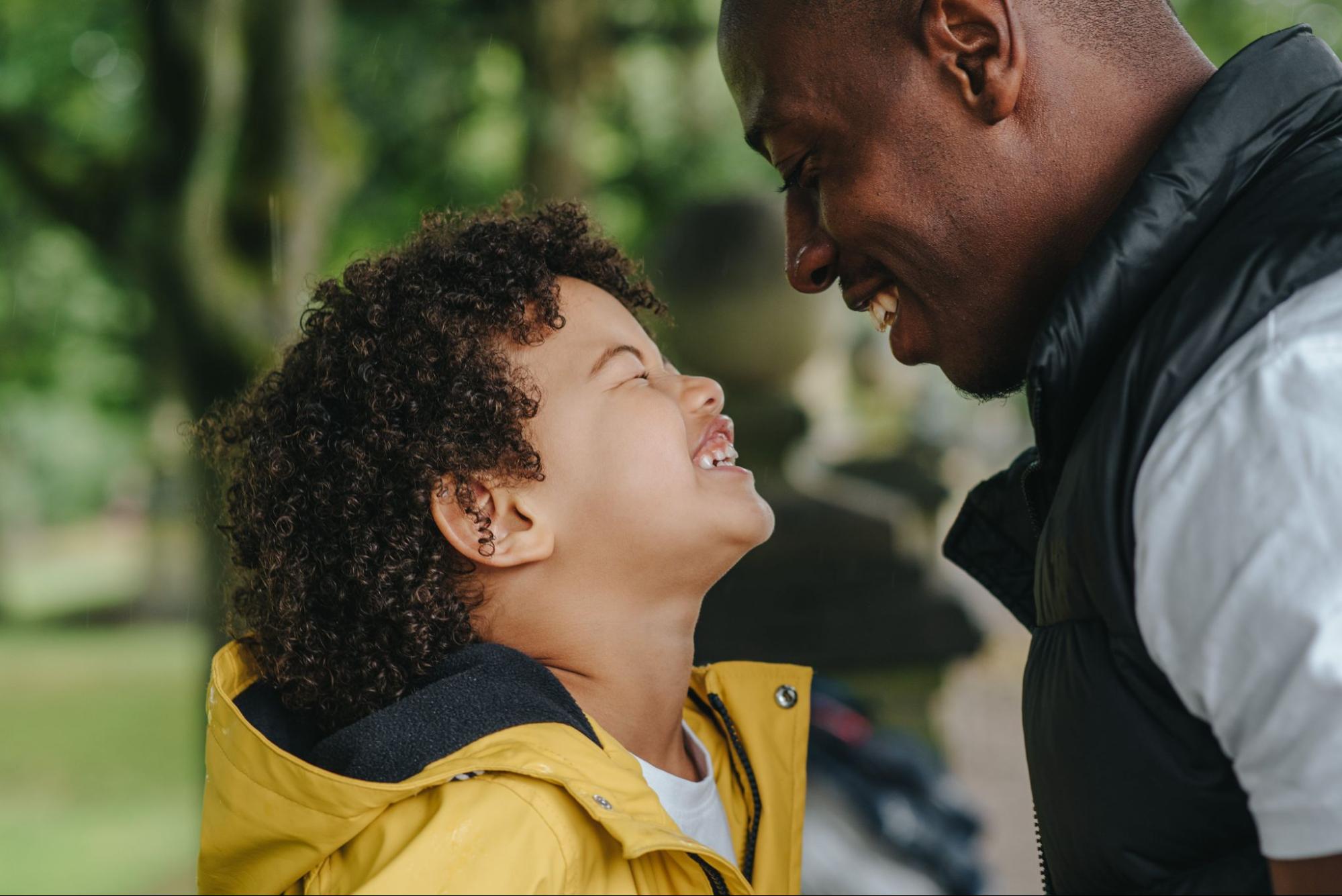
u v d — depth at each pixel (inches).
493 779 52.7
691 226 176.9
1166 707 43.1
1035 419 48.7
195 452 92.7
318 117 207.6
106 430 946.1
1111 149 52.0
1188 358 43.1
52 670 527.5
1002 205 53.1
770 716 70.2
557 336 65.1
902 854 127.4
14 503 987.9
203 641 177.9
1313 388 39.8
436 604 60.7
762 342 175.2
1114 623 43.9
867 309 60.7
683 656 64.7
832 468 224.7
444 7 319.9
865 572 171.3
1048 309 54.6
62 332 510.9
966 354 57.2
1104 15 52.6
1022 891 166.7
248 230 201.8
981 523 66.1
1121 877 45.5
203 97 197.3
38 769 357.7
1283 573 38.5
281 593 61.8
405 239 74.5
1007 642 303.3
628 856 50.5
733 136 365.1
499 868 50.4
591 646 62.8
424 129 336.8
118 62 337.1
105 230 220.7
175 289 195.3
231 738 55.5
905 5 52.6
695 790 63.4
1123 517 43.6
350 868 53.2
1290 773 38.3
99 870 258.2
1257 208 45.6
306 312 69.0
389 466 62.1
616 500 62.2
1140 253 47.4
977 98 52.1
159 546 705.6
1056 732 46.8
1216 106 48.0
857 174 54.9
